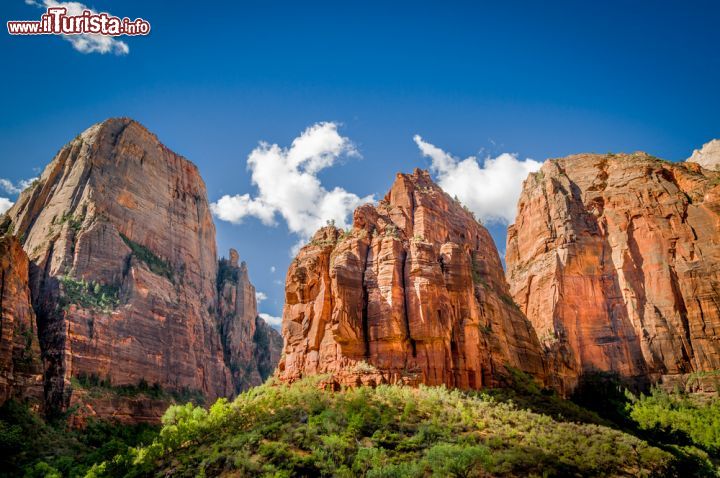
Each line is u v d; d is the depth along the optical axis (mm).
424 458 54000
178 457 64688
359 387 72438
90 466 80938
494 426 64688
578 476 57469
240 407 76875
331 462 54656
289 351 86062
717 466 81062
